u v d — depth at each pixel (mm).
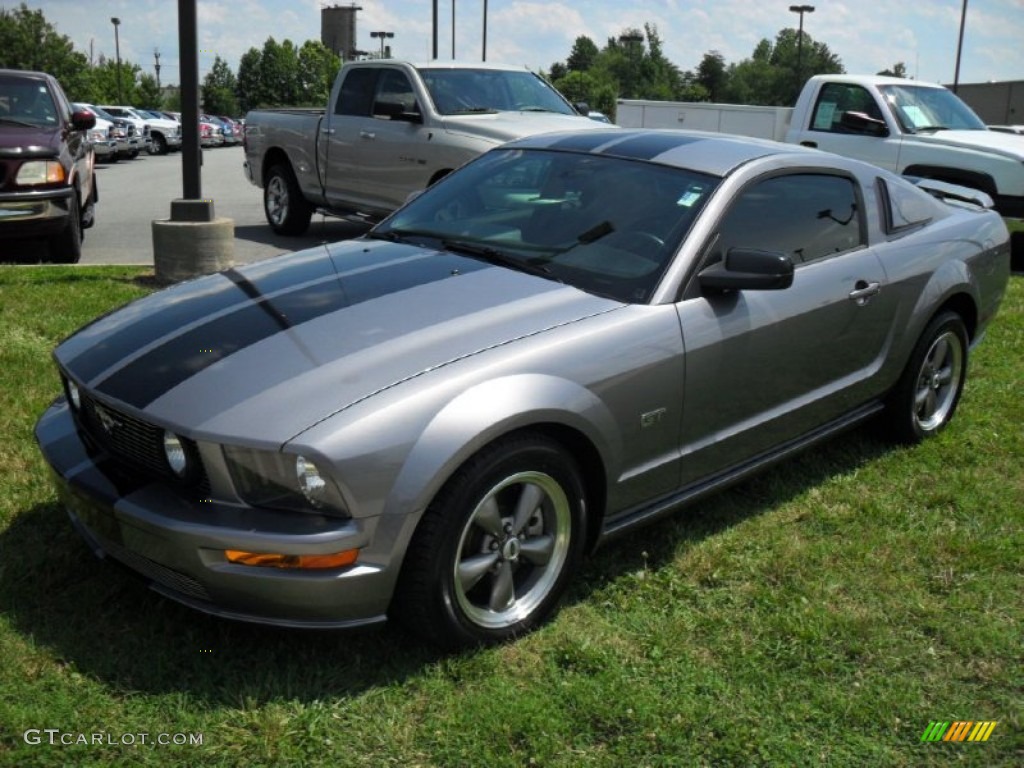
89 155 11016
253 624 2873
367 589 2840
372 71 10250
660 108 20297
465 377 3006
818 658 3170
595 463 3361
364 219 10422
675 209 3857
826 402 4359
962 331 5156
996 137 11102
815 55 109125
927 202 5094
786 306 3980
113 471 3109
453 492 2926
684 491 3801
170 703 2826
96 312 6656
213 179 21844
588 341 3295
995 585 3695
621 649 3193
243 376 2996
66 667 2949
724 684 3031
